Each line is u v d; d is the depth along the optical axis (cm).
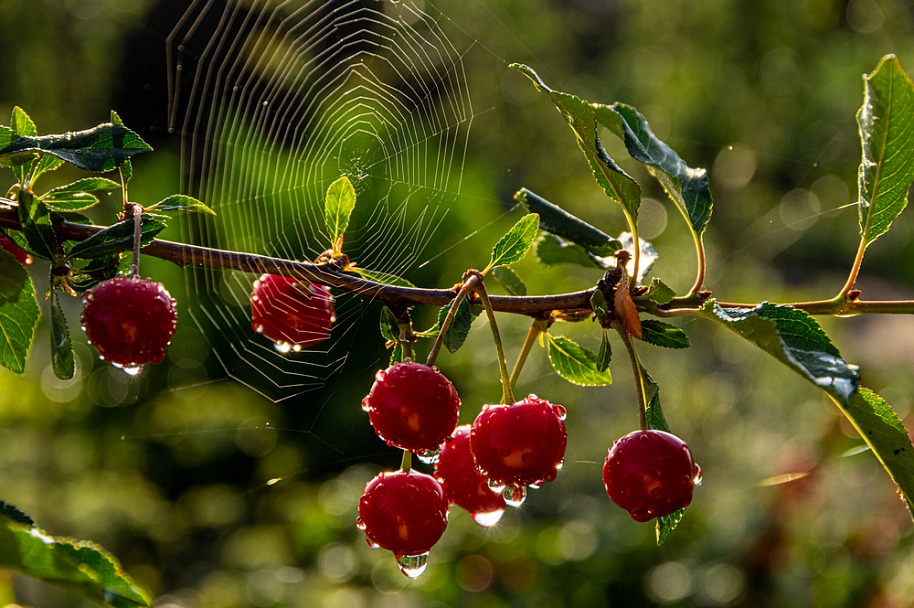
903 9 1365
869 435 213
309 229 480
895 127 228
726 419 1078
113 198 686
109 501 855
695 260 1164
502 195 1021
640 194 223
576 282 905
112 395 876
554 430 212
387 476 223
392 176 518
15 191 224
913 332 1247
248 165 462
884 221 231
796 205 1319
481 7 1169
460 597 597
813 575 563
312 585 669
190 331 808
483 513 245
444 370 764
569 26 1489
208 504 877
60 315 205
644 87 1436
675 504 209
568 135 1177
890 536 543
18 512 173
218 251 230
